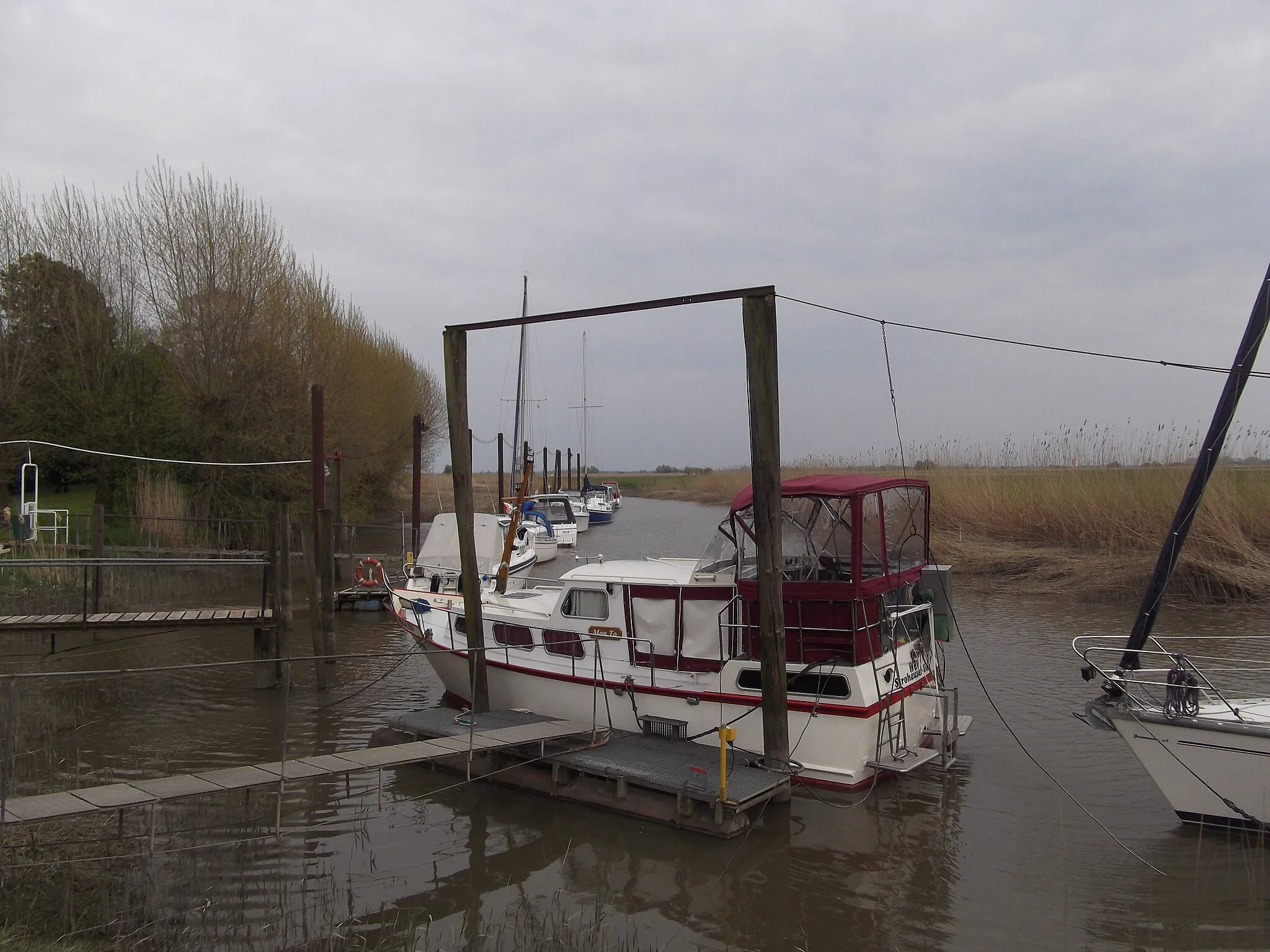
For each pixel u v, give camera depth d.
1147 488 23.20
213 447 28.45
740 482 72.25
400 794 9.54
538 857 8.05
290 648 17.16
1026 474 27.27
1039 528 25.48
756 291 8.76
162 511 25.48
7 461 25.66
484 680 11.29
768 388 8.73
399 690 14.16
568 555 34.75
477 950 6.46
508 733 9.65
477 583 11.52
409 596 15.34
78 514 24.45
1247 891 7.27
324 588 14.97
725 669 9.96
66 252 27.88
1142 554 21.56
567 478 68.88
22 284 26.89
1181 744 8.30
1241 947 6.47
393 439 40.72
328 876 7.63
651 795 8.87
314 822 8.77
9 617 13.07
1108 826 8.59
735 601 9.99
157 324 28.83
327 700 13.45
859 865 7.85
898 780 9.81
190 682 14.37
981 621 18.61
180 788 7.57
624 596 10.83
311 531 15.55
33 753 10.53
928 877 7.62
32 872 7.15
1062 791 9.50
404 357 48.53
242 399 28.62
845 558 9.62
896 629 10.35
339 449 30.03
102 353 27.50
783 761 8.92
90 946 6.18
